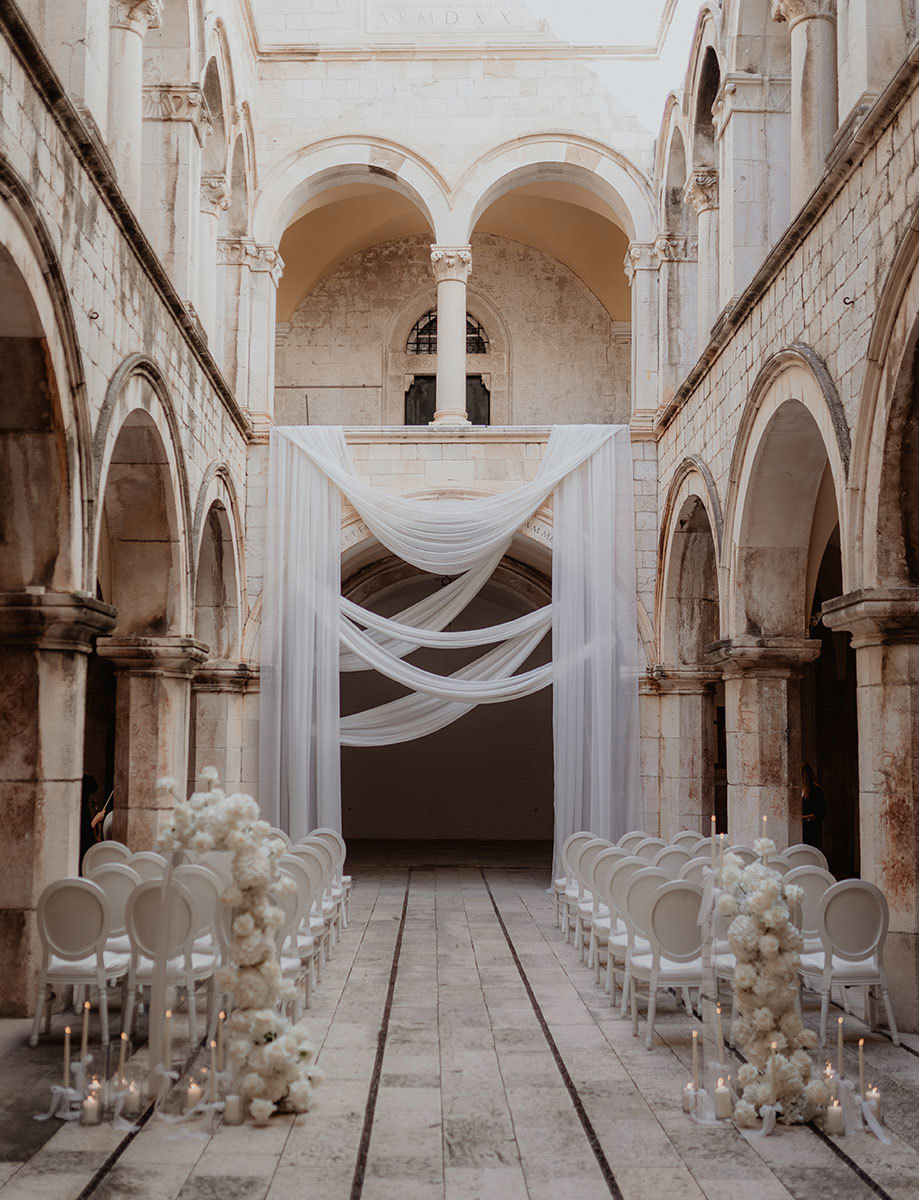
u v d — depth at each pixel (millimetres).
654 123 18453
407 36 18625
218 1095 7016
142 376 10750
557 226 22344
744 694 12945
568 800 16953
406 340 22891
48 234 7738
